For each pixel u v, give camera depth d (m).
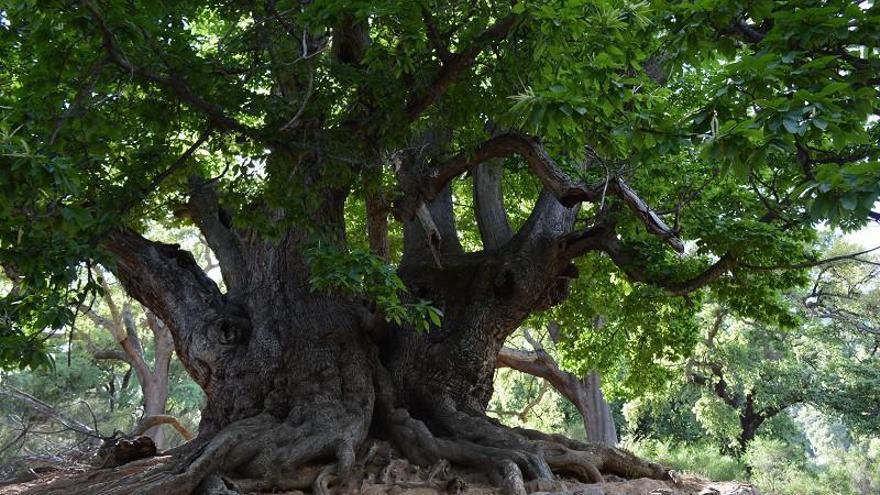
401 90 8.09
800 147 5.21
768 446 23.09
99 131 7.17
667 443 28.64
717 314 25.53
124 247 11.10
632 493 9.09
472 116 8.63
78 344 30.06
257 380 9.90
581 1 5.78
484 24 7.93
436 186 9.84
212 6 8.88
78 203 7.75
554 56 6.40
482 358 10.85
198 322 10.59
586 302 16.44
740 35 5.87
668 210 11.01
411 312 8.01
